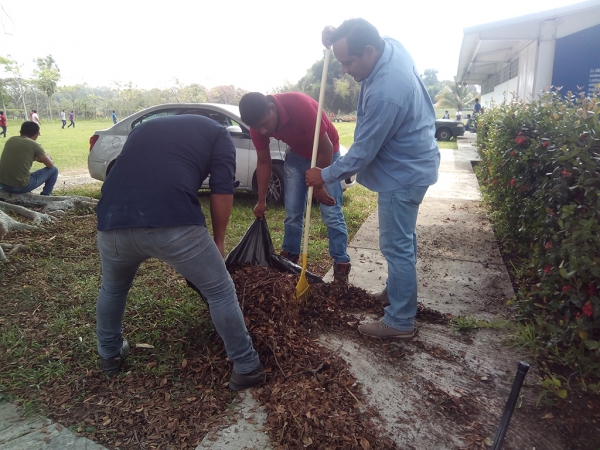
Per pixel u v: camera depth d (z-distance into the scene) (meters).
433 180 2.75
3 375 2.61
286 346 2.72
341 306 3.45
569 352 2.57
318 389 2.42
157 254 2.20
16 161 6.46
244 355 2.42
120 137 7.39
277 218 6.22
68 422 2.25
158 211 2.10
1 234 5.19
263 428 2.19
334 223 3.79
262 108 3.16
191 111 7.16
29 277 4.01
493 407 2.35
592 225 2.40
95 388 2.50
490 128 7.47
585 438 2.12
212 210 2.42
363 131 2.60
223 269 2.33
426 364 2.73
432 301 3.60
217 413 2.31
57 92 64.50
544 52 7.86
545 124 3.69
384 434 2.17
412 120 2.64
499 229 5.21
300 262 4.50
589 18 7.55
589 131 2.72
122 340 2.67
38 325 3.18
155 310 3.35
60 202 6.56
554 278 2.68
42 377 2.60
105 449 2.08
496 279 4.02
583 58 7.75
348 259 3.91
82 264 4.36
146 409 2.33
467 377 2.60
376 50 2.56
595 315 2.32
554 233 2.80
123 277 2.38
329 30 2.91
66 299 3.56
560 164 2.95
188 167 2.22
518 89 10.39
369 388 2.51
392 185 2.73
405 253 2.83
